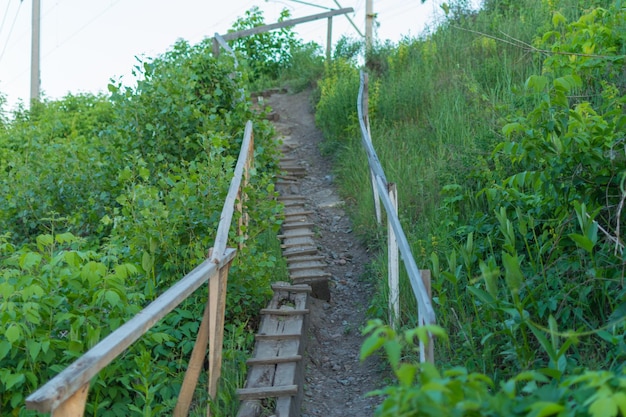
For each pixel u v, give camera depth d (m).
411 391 1.95
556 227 4.75
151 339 4.56
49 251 5.16
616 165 4.35
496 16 11.45
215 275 4.21
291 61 16.89
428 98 10.17
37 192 7.95
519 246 5.06
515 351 3.90
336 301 6.63
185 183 5.87
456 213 6.14
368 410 4.67
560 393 2.20
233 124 8.55
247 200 6.27
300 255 7.23
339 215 8.69
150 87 8.07
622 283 3.91
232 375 4.67
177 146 8.00
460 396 2.05
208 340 4.51
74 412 2.60
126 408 4.14
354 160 9.65
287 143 11.66
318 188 9.73
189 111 7.97
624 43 5.63
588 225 3.90
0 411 3.88
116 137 8.00
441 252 5.83
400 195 7.59
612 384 2.03
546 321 4.34
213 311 4.16
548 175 4.57
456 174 6.88
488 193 5.29
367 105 9.66
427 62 11.28
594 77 6.44
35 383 3.80
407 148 8.85
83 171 8.04
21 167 8.19
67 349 4.06
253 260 5.68
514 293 3.59
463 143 7.77
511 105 7.41
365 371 5.25
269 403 4.48
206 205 5.70
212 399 4.21
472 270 5.32
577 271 4.50
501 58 9.97
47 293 4.20
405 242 3.85
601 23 5.80
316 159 10.88
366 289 6.75
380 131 9.91
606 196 4.33
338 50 15.95
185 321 5.17
